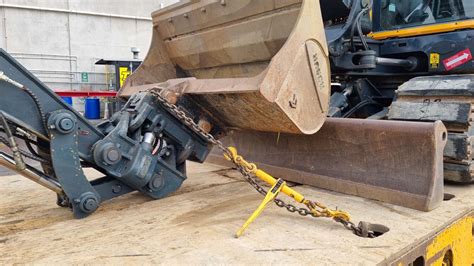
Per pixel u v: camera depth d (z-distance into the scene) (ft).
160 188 8.56
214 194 9.04
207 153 9.20
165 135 8.54
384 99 13.03
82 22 50.24
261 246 6.04
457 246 7.44
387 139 8.21
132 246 6.08
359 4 11.08
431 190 7.61
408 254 5.97
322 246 6.02
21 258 5.72
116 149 7.50
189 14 10.25
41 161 7.49
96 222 7.20
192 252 5.83
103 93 33.65
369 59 10.99
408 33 12.26
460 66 10.95
